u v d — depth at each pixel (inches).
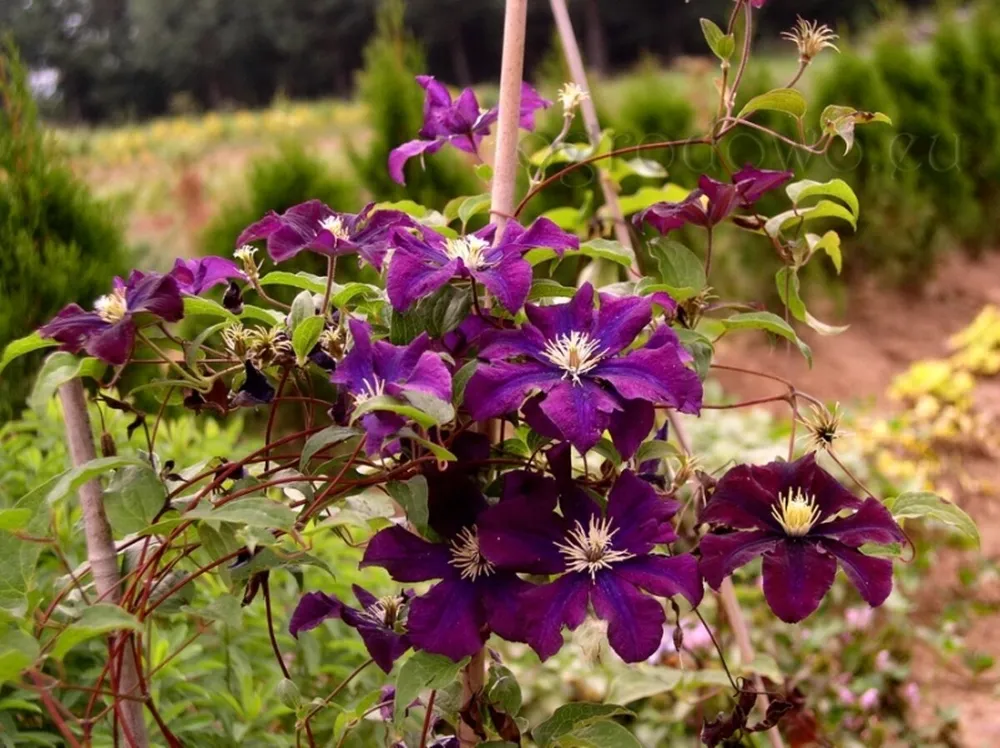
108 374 59.5
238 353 32.1
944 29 159.5
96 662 43.4
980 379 128.0
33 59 1056.8
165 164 424.2
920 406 115.0
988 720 75.6
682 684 44.1
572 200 124.9
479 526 29.5
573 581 29.6
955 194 152.9
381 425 27.6
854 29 570.9
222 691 45.0
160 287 29.8
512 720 32.8
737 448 97.1
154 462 32.9
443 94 38.9
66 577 32.9
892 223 150.0
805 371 140.7
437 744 35.6
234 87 1018.7
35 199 81.4
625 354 30.8
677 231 142.1
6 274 77.4
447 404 27.3
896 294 156.1
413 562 30.3
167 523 28.8
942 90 151.4
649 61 142.0
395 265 29.9
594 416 28.5
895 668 75.6
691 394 29.1
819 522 30.3
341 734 35.3
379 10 123.8
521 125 39.9
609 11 746.2
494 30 880.9
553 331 30.2
